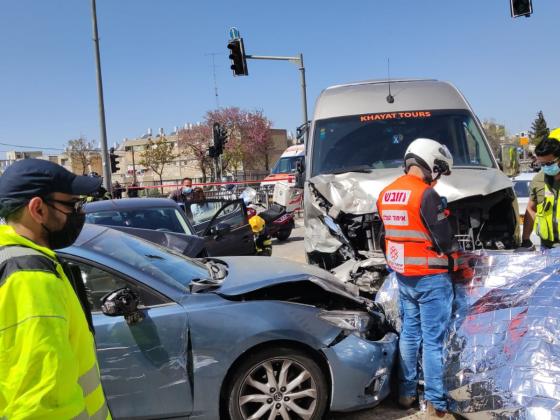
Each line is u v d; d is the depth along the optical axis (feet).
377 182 17.20
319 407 11.69
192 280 12.23
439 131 20.18
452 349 11.59
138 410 10.65
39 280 4.99
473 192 15.56
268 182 72.33
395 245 12.37
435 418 12.30
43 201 5.47
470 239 16.06
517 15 40.09
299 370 11.64
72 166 190.80
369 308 13.52
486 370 10.69
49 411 4.78
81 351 5.58
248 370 11.29
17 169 5.47
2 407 4.83
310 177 20.02
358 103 21.65
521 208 25.18
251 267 14.14
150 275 11.43
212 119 169.07
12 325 4.81
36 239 5.60
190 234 23.77
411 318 12.75
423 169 12.12
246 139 170.09
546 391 9.65
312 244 18.31
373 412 13.03
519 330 10.67
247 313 11.33
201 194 42.68
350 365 11.82
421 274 11.92
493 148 20.52
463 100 21.45
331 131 20.99
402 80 22.95
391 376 13.24
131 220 23.95
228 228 28.58
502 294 11.87
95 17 59.31
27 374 4.74
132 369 10.57
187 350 10.89
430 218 11.61
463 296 12.57
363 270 16.49
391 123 20.67
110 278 11.11
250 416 11.37
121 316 10.68
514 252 13.15
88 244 11.75
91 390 5.68
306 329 11.55
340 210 16.85
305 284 13.76
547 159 14.62
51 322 4.91
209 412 11.01
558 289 11.00
